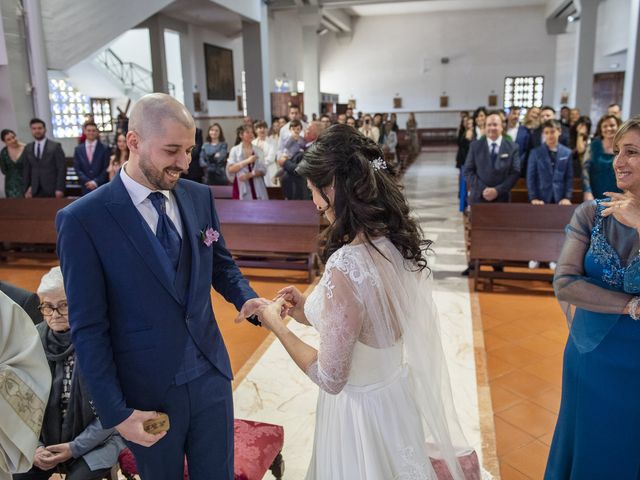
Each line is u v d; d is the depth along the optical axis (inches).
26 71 364.2
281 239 237.6
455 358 155.3
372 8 914.1
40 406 65.7
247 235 241.6
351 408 62.7
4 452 62.8
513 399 133.6
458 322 181.9
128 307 63.4
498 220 215.2
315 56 692.7
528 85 948.6
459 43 957.8
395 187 61.1
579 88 599.8
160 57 574.2
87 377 60.8
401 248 61.4
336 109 728.3
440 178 562.6
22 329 66.5
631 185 69.9
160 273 63.6
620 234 71.6
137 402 64.8
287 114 631.8
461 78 968.3
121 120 448.8
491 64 952.9
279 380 144.6
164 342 64.4
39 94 371.2
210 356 68.4
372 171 58.1
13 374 63.4
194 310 66.6
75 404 83.8
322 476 66.9
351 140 58.8
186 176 331.3
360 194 57.8
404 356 66.3
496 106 962.1
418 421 64.4
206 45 681.0
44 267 264.2
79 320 60.9
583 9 582.9
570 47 911.7
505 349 161.8
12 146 288.2
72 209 61.8
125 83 724.0
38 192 285.4
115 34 401.7
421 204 408.5
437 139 982.4
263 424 93.0
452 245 287.3
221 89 730.2
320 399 68.4
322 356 58.1
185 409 66.5
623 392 71.8
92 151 290.7
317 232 233.3
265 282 233.9
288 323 183.9
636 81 403.5
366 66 997.8
